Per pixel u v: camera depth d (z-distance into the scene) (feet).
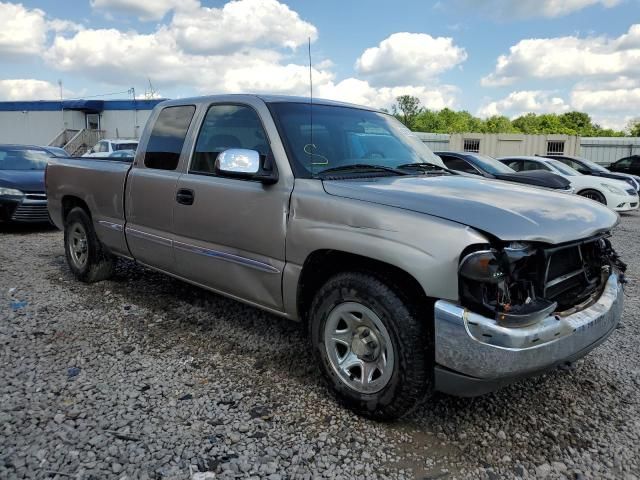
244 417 9.59
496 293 8.04
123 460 8.24
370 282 9.05
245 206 11.18
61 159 18.38
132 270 19.26
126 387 10.56
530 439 9.23
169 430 9.10
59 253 22.82
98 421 9.29
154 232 13.94
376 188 9.75
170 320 14.37
